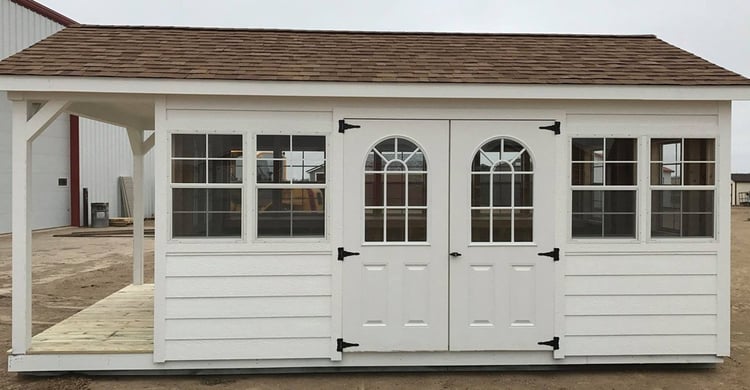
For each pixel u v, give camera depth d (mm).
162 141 4609
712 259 4871
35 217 17625
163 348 4645
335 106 4707
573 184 4816
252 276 4688
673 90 4648
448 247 4758
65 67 4457
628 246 4824
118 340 4945
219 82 4465
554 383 4719
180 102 4629
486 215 4785
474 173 4770
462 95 4586
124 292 6938
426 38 5957
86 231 17828
